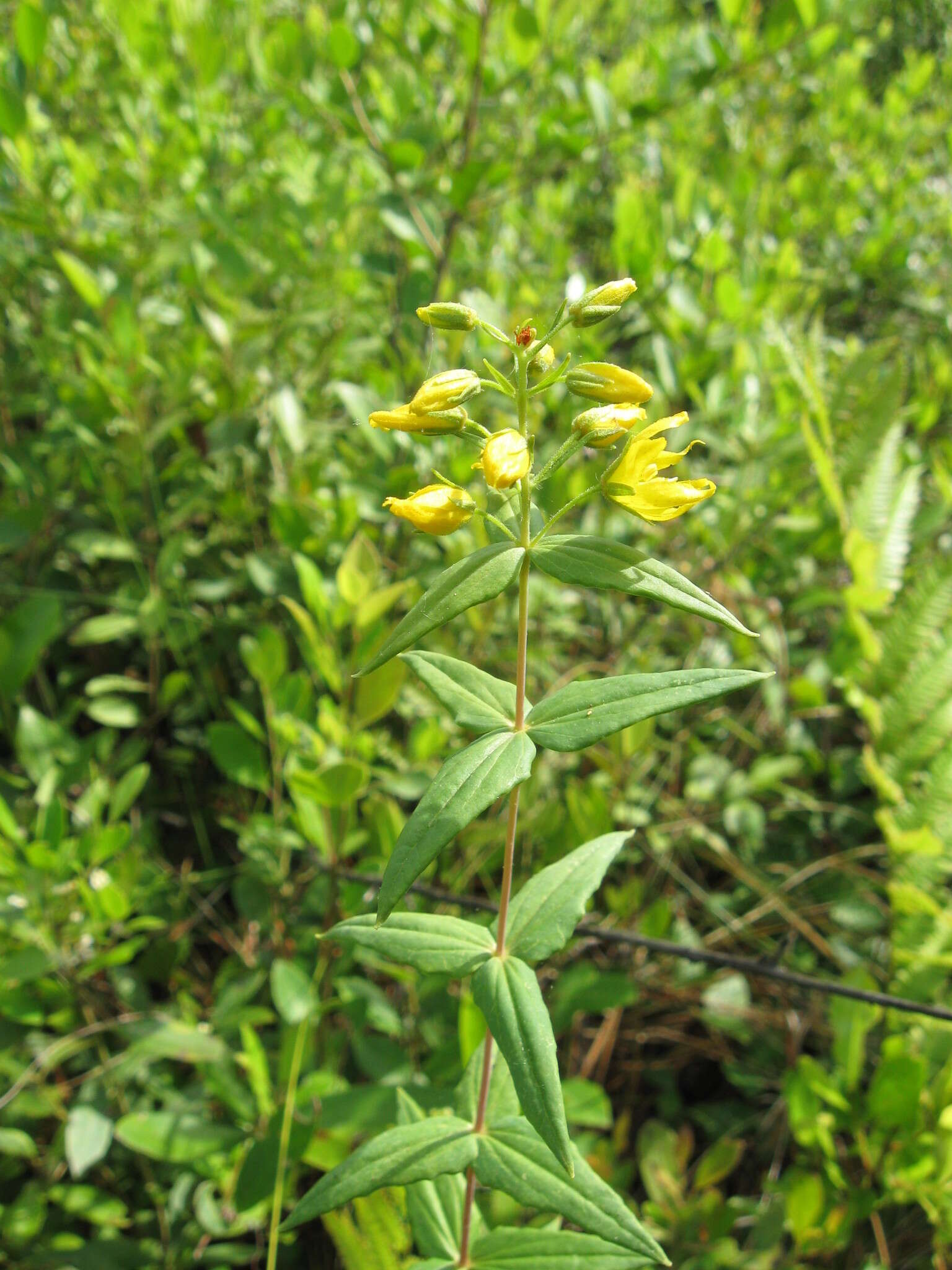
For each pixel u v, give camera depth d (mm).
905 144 652
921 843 314
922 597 355
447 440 371
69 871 289
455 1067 282
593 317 162
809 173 595
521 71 387
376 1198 216
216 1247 270
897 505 371
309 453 431
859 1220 296
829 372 493
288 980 269
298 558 292
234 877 381
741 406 429
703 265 427
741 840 397
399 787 316
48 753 331
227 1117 295
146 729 398
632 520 416
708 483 164
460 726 171
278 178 459
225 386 424
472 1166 189
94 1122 271
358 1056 283
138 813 371
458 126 470
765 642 422
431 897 293
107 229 459
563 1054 339
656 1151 298
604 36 646
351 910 298
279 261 441
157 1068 308
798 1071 304
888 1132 288
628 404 162
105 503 426
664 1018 362
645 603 443
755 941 371
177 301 477
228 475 428
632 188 437
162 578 379
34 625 345
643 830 388
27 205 402
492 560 159
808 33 403
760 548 443
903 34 889
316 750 302
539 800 352
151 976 325
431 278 394
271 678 317
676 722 419
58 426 408
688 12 790
